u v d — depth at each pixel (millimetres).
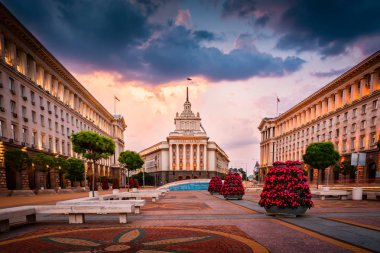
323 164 43344
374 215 11406
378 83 42469
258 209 13891
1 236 7902
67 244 6867
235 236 7539
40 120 42062
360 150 45094
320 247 6359
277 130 91188
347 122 49750
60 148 48750
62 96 51438
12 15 33719
